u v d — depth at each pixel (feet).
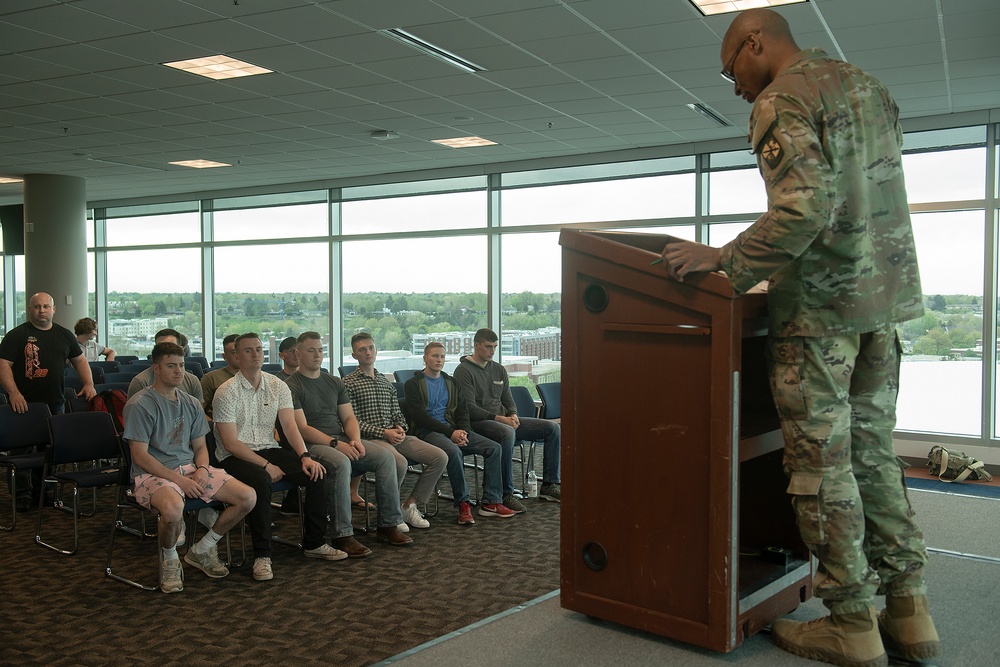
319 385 15.85
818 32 17.67
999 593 7.94
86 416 15.83
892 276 6.11
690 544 6.40
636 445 6.66
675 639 6.48
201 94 23.31
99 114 25.73
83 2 16.14
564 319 7.00
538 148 31.17
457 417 17.51
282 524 16.62
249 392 14.10
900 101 23.35
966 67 20.10
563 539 7.12
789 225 5.55
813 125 5.68
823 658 6.18
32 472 18.28
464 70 20.88
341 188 39.29
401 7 16.43
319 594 12.10
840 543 6.04
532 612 7.26
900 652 6.42
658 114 25.49
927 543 12.06
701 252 6.09
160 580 12.32
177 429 13.03
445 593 12.07
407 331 38.04
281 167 35.55
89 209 47.78
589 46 18.92
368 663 9.44
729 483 6.10
